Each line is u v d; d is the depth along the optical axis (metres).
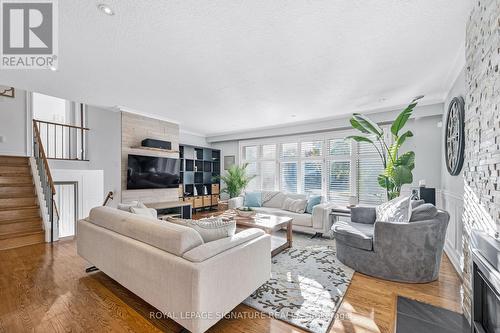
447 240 3.29
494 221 1.44
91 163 5.07
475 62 1.75
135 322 1.75
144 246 1.79
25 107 5.02
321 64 2.66
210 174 7.38
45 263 2.87
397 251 2.45
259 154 6.68
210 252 1.59
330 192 5.38
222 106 4.31
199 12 1.81
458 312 1.88
